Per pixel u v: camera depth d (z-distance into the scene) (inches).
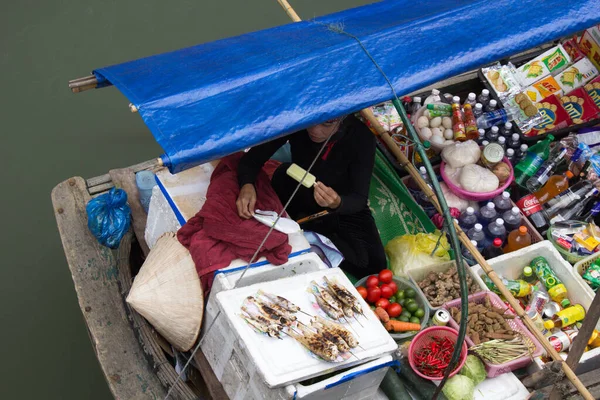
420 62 129.7
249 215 139.9
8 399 165.5
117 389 138.0
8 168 197.3
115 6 233.1
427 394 139.9
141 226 164.7
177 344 138.7
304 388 117.4
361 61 128.3
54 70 216.4
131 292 135.6
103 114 210.5
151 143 205.8
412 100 197.6
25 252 186.1
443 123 189.9
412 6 147.0
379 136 174.6
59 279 183.5
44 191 194.4
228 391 133.8
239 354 123.9
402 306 154.9
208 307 133.1
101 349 142.8
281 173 162.6
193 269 135.7
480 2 139.6
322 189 143.3
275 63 125.7
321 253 151.3
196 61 130.0
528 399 141.9
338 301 127.6
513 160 189.5
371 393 131.8
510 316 151.1
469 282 159.9
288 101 121.5
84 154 201.2
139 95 118.3
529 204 181.2
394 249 166.6
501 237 174.1
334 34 135.3
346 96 123.6
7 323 175.9
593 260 168.1
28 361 171.3
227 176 146.6
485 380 145.0
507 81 197.2
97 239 160.1
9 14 228.2
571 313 159.5
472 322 149.0
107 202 158.6
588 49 201.3
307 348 120.2
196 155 113.1
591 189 180.9
